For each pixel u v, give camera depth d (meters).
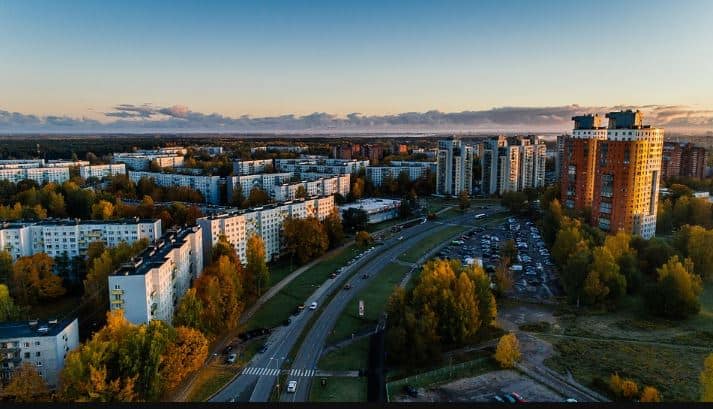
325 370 179.75
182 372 160.12
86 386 137.88
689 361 178.12
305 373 177.75
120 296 190.88
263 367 182.25
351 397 159.75
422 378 170.38
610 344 193.75
